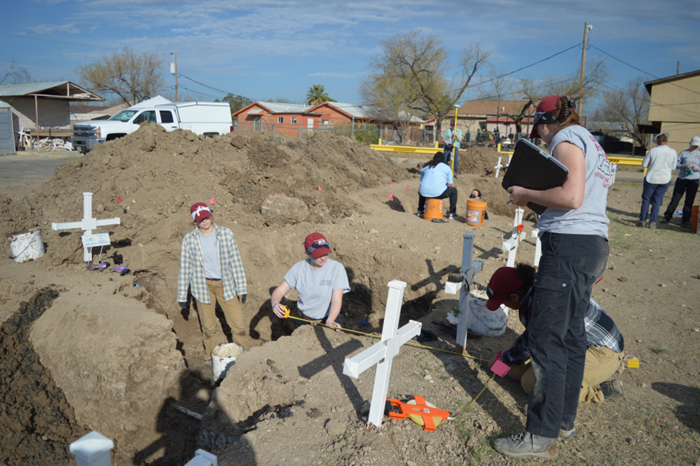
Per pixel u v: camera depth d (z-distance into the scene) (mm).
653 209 9195
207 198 8203
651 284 6008
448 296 5609
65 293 5270
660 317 4969
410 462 2586
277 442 2762
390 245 7379
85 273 5891
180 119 18359
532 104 37250
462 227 9039
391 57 39375
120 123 17250
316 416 2998
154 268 6836
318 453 2654
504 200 11859
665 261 6996
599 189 2508
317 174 10820
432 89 39125
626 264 6863
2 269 5715
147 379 4547
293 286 4559
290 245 7363
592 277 2527
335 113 43938
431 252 7066
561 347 2539
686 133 29688
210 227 5289
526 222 10227
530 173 2518
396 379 3488
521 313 3166
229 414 3459
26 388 4555
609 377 3410
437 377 3543
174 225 7391
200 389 5000
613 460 2625
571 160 2400
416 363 3754
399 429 2832
